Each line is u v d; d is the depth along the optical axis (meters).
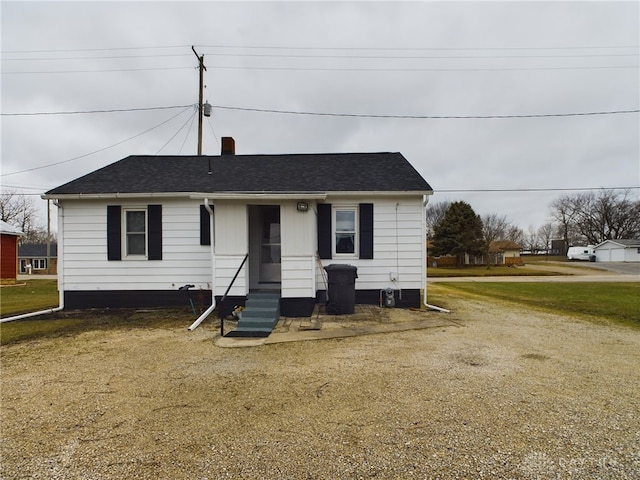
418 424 3.21
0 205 46.75
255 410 3.55
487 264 36.88
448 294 14.27
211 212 8.57
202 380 4.43
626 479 2.41
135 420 3.37
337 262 9.77
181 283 9.81
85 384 4.33
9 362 5.22
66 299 9.75
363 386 4.15
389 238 9.76
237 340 6.43
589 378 4.41
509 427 3.14
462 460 2.64
